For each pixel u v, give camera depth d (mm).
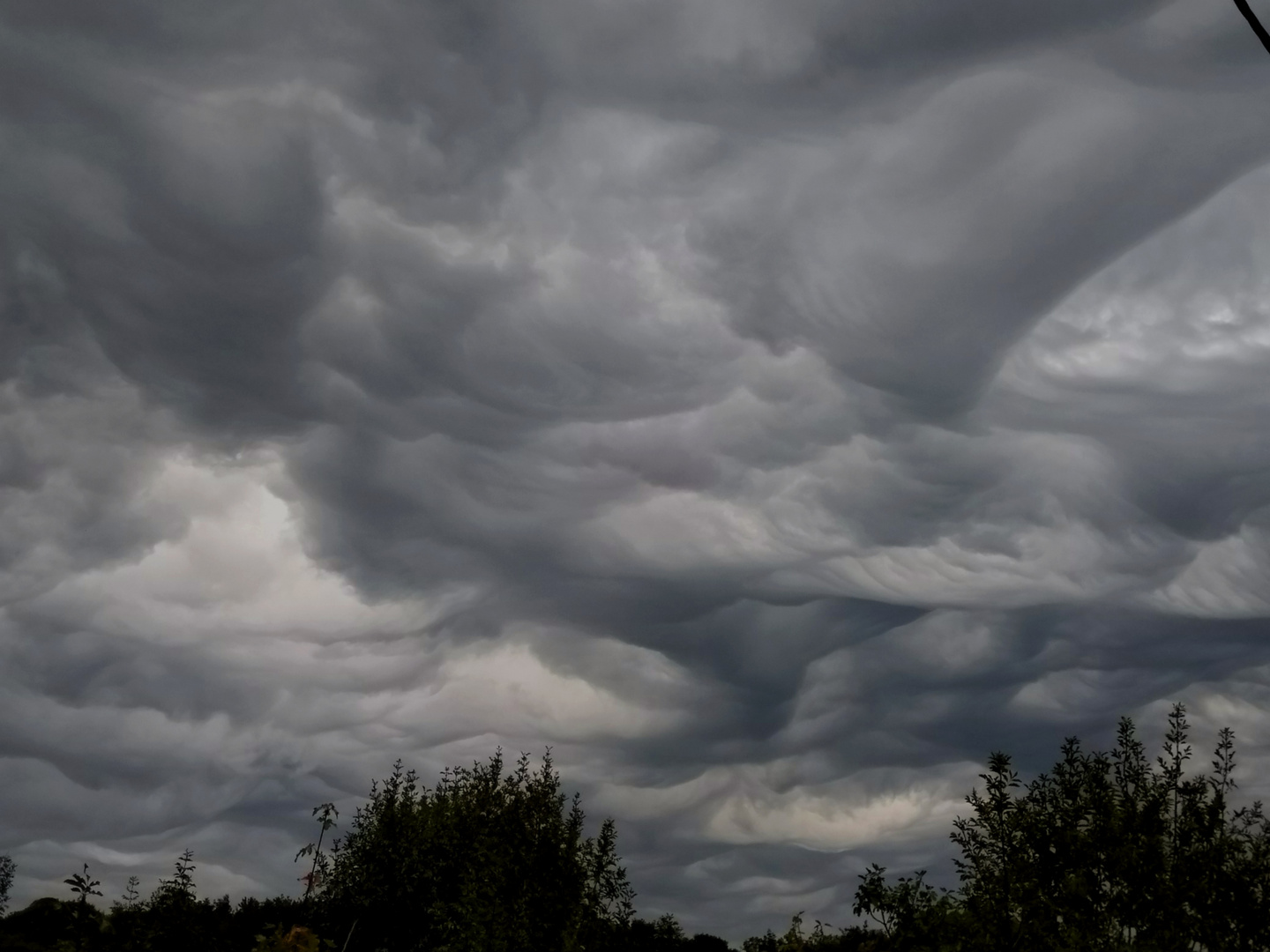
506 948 17391
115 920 12547
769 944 16172
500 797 19750
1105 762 11375
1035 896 10430
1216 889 10125
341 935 17438
